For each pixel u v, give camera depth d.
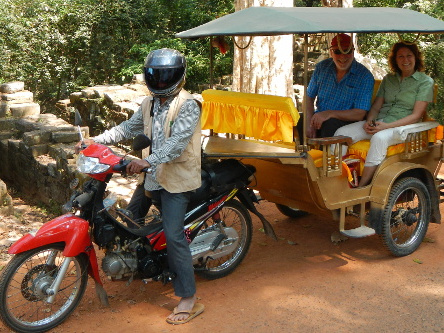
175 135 3.63
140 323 3.90
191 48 15.34
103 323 3.90
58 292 3.96
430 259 4.87
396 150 4.92
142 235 3.94
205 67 14.70
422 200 5.00
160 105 3.80
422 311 3.99
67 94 16.36
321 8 4.55
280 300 4.17
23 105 9.95
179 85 3.70
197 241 4.25
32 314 3.99
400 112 5.07
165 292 4.38
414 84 5.00
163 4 16.61
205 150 4.56
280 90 7.82
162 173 3.78
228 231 4.44
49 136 8.35
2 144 9.14
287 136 4.07
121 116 10.12
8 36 15.33
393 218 4.88
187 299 3.94
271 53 7.71
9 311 3.64
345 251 5.09
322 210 4.71
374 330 3.76
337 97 5.14
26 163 8.48
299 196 4.72
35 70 15.86
